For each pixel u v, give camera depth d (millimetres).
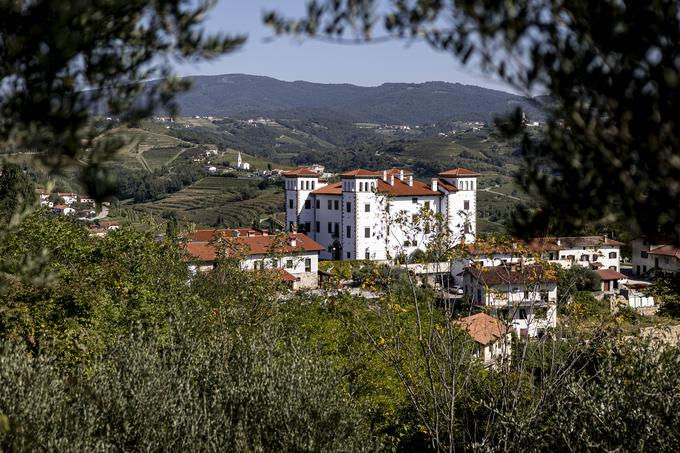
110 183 4000
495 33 3834
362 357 20250
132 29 4137
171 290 26609
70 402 14430
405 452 17781
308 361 16656
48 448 11875
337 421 14430
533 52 3750
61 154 3938
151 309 23250
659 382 10766
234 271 29125
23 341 17344
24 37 3578
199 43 4270
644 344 12141
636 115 3494
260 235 71188
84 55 3949
